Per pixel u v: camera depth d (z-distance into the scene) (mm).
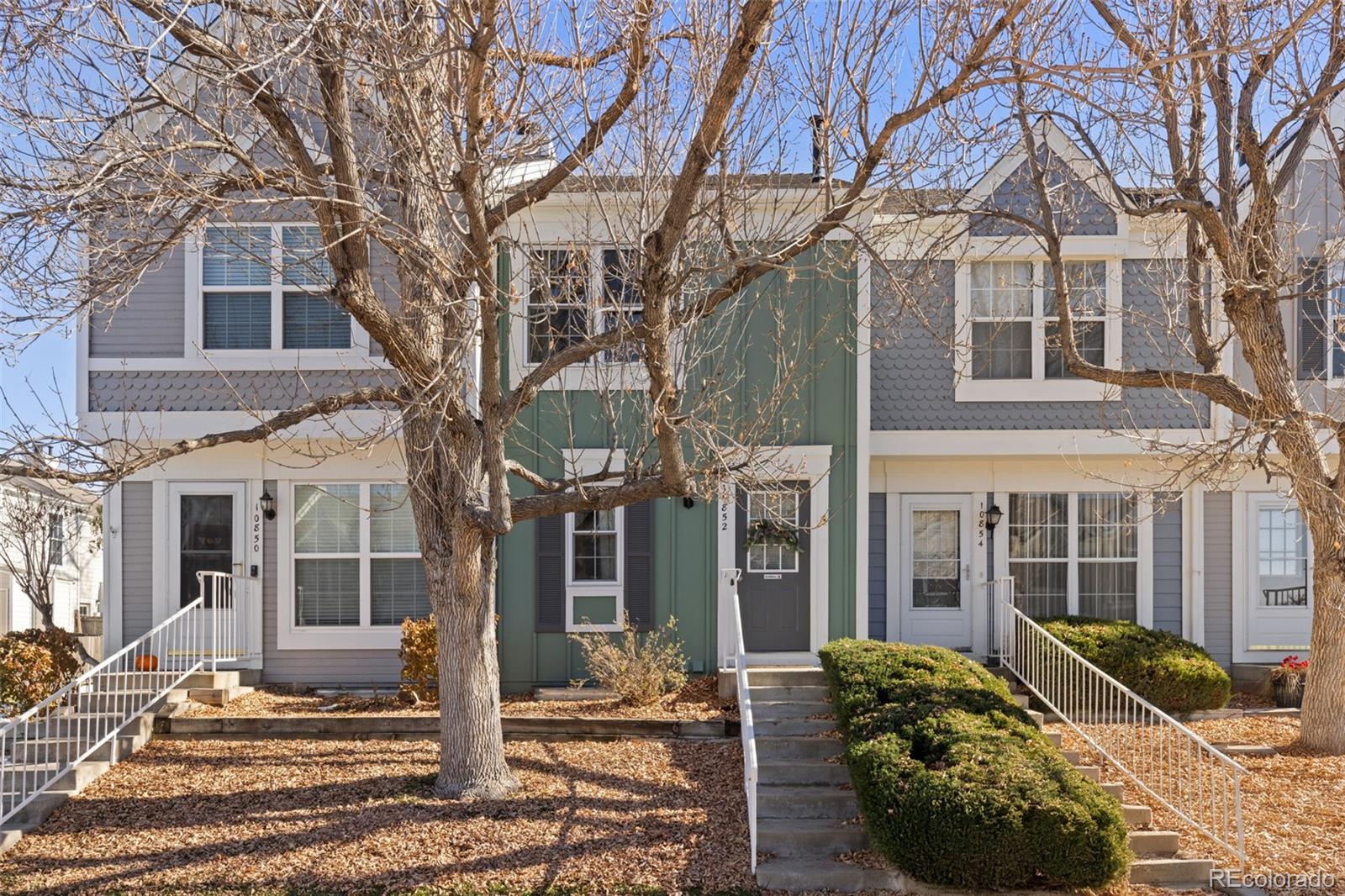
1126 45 9547
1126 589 14531
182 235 8805
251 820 8945
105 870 8086
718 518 13422
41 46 7758
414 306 8711
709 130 7410
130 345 13258
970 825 7508
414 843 8422
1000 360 14188
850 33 8734
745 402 13109
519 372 13094
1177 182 10500
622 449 11719
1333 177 12477
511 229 12984
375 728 11430
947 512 14727
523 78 7770
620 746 11078
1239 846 7988
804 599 13414
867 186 9391
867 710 9641
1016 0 7844
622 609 13344
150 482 13508
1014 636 12906
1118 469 14398
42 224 8453
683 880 7938
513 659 13305
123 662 13234
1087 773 9734
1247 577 14438
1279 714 12711
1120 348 14000
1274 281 10273
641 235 8344
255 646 13477
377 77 7863
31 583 19109
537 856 8219
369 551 13680
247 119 9859
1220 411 13961
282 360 13266
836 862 8258
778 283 13156
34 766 9484
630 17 8016
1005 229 13992
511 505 9070
